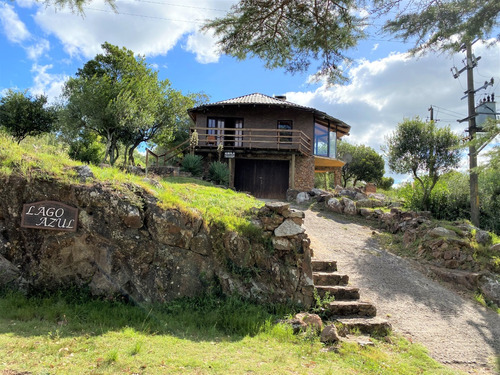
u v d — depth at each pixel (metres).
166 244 6.49
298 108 23.05
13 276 6.13
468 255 10.02
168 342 4.80
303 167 23.09
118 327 5.19
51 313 5.39
